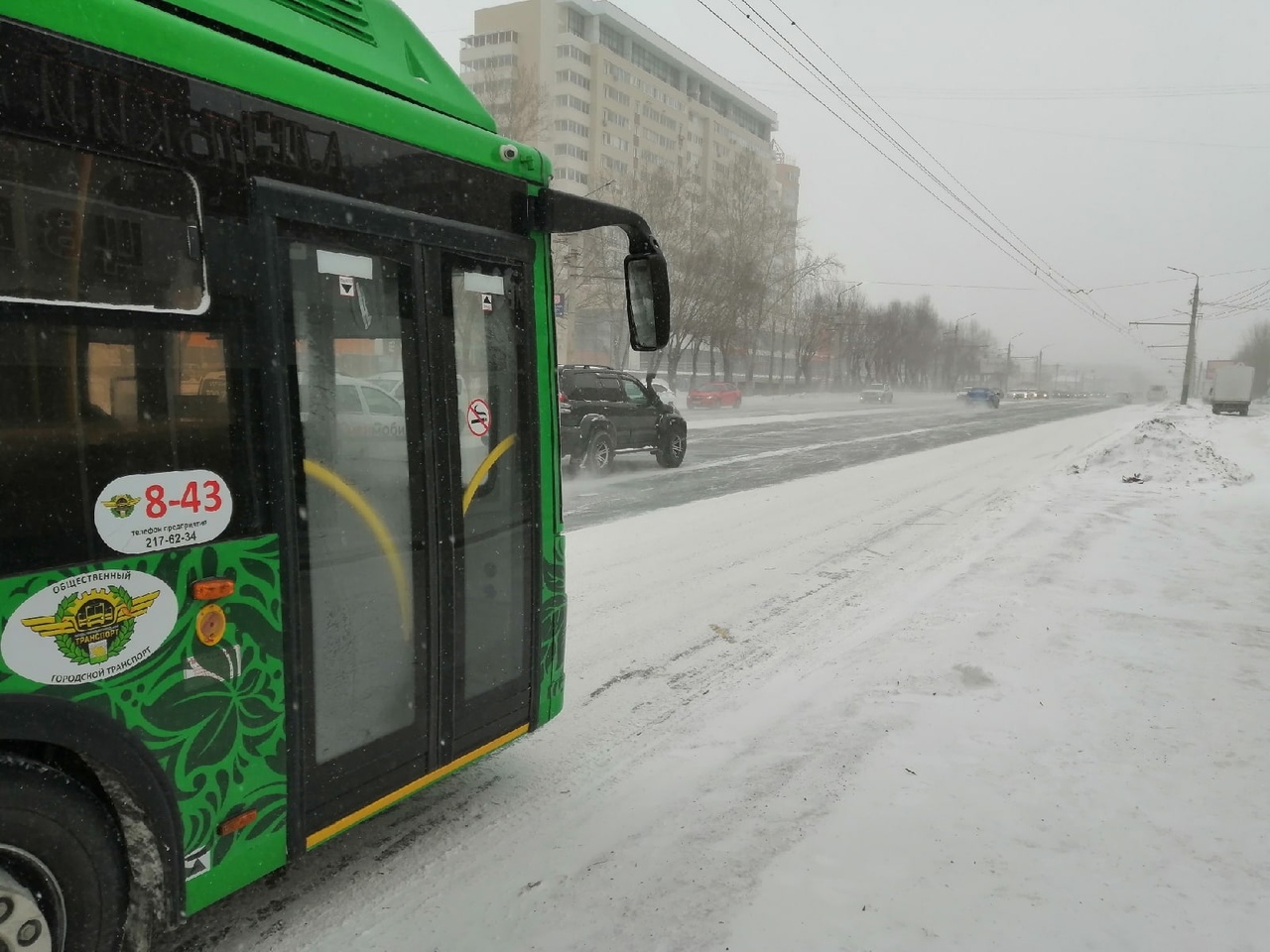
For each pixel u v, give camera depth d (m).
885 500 12.04
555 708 3.67
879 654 5.45
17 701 1.87
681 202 43.78
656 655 5.46
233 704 2.34
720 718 4.50
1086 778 3.78
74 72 1.94
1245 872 3.09
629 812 3.52
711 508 11.06
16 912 1.92
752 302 48.22
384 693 2.84
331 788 2.67
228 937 2.67
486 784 3.74
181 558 2.18
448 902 2.88
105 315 2.00
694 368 45.66
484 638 3.25
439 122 2.91
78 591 1.96
